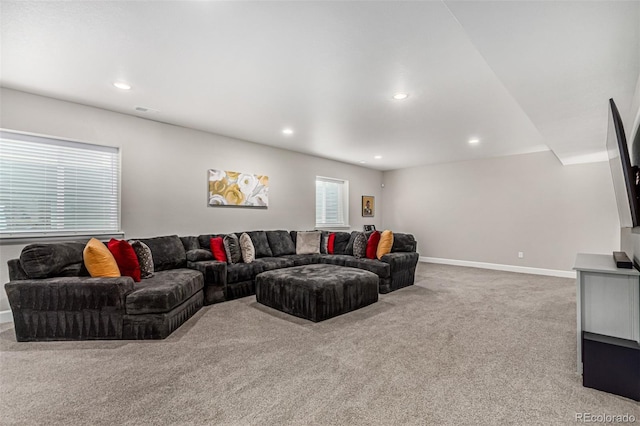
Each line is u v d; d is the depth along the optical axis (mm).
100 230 3521
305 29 1988
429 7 1770
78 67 2521
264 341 2469
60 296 2457
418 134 4445
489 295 3992
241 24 1940
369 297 3494
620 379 1728
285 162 5562
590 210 5070
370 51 2248
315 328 2764
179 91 2994
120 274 2824
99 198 3525
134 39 2117
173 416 1531
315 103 3268
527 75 2111
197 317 3062
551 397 1717
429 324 2881
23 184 3076
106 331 2486
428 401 1667
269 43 2154
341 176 6762
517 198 5797
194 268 3635
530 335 2621
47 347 2344
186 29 1997
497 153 5711
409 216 7402
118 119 3605
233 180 4723
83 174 3426
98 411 1568
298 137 4691
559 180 5359
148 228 3859
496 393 1750
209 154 4465
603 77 2129
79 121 3334
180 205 4156
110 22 1930
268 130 4320
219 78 2701
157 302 2504
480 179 6270
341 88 2891
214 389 1772
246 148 4934
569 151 4336
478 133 4367
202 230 4391
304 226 5922
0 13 1834
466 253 6445
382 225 7852
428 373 1969
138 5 1770
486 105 3287
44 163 3189
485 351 2301
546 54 1844
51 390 1758
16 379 1876
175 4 1756
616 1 1370
